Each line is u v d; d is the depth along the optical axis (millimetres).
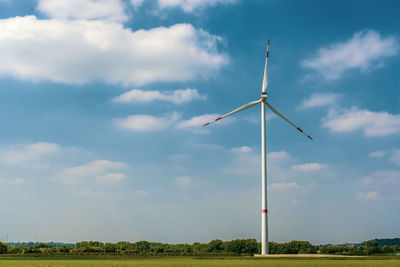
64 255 115188
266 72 105688
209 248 178500
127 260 90875
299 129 104188
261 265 67000
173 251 151500
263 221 99875
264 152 104000
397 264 69000
